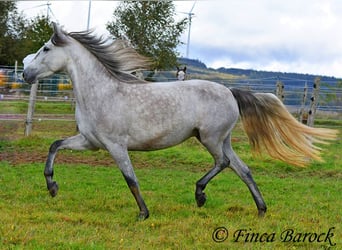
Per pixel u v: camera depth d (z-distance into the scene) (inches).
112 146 271.4
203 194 301.1
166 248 218.2
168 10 1374.3
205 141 283.1
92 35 279.7
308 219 281.1
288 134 291.6
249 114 292.7
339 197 354.3
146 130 270.5
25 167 442.0
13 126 728.3
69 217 263.7
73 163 481.7
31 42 1614.2
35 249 207.3
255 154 298.2
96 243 220.1
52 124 789.2
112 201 314.0
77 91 275.7
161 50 1365.7
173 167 488.4
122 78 276.5
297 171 478.3
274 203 327.6
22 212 275.7
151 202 318.0
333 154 558.6
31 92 607.2
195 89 280.5
